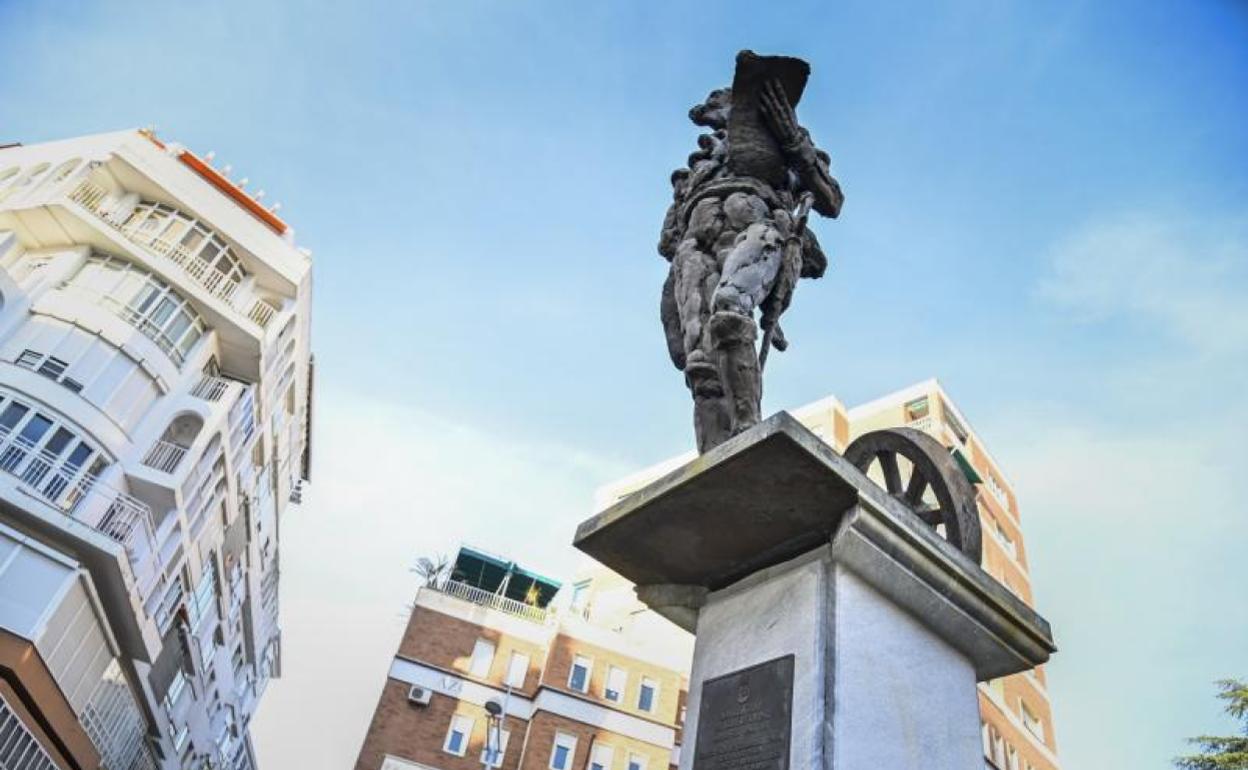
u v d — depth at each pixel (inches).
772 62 141.7
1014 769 1100.5
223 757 1652.3
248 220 1099.3
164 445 911.7
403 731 1059.9
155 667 1006.4
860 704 89.4
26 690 713.0
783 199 142.0
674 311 146.3
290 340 1173.7
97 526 805.9
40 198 914.1
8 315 842.2
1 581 708.0
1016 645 107.0
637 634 1363.2
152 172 1019.3
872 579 99.6
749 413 111.7
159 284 947.3
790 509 100.3
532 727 1083.9
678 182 156.7
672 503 105.3
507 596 1449.3
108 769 943.7
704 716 100.7
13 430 786.8
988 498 1344.7
